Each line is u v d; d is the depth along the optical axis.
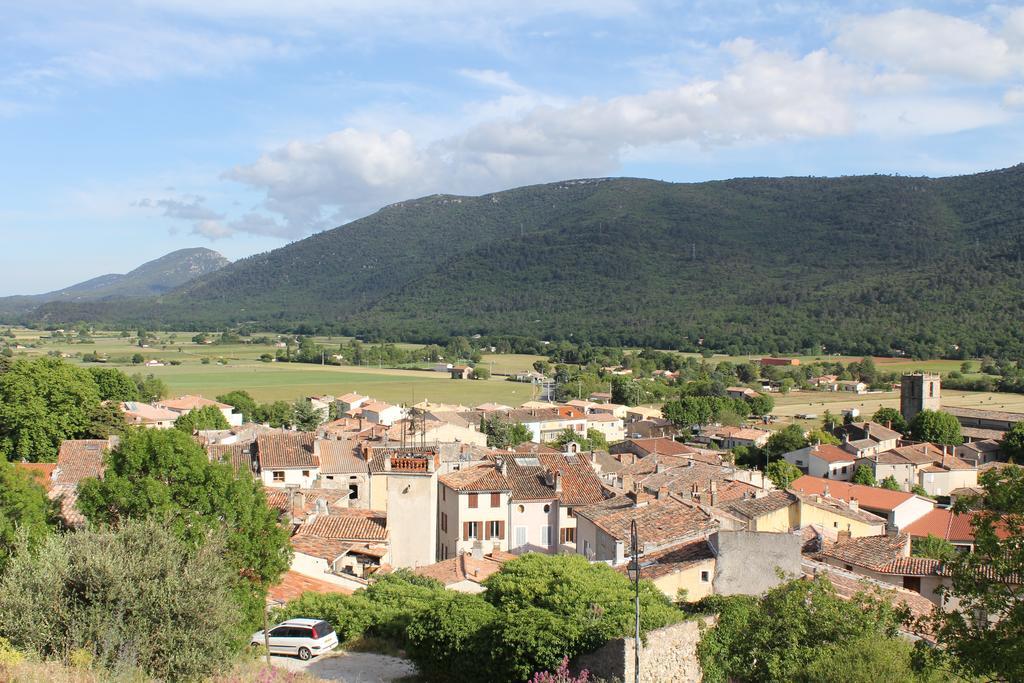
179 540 28.59
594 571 39.38
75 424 98.31
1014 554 26.50
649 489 68.50
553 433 170.62
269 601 46.06
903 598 41.59
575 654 32.53
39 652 22.86
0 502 36.22
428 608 39.00
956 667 28.05
